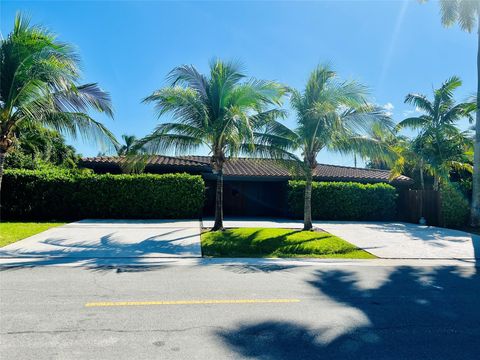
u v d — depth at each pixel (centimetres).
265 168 1969
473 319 466
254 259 838
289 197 1752
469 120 1858
